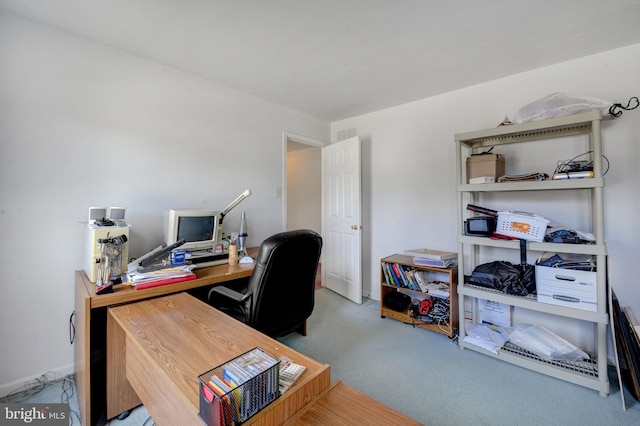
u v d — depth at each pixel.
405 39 1.97
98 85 2.02
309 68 2.40
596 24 1.79
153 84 2.29
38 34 1.78
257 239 3.09
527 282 2.11
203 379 0.70
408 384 1.83
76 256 1.92
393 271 2.86
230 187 2.83
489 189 2.13
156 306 1.40
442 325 2.60
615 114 1.94
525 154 2.42
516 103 2.48
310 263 1.78
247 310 1.55
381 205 3.44
